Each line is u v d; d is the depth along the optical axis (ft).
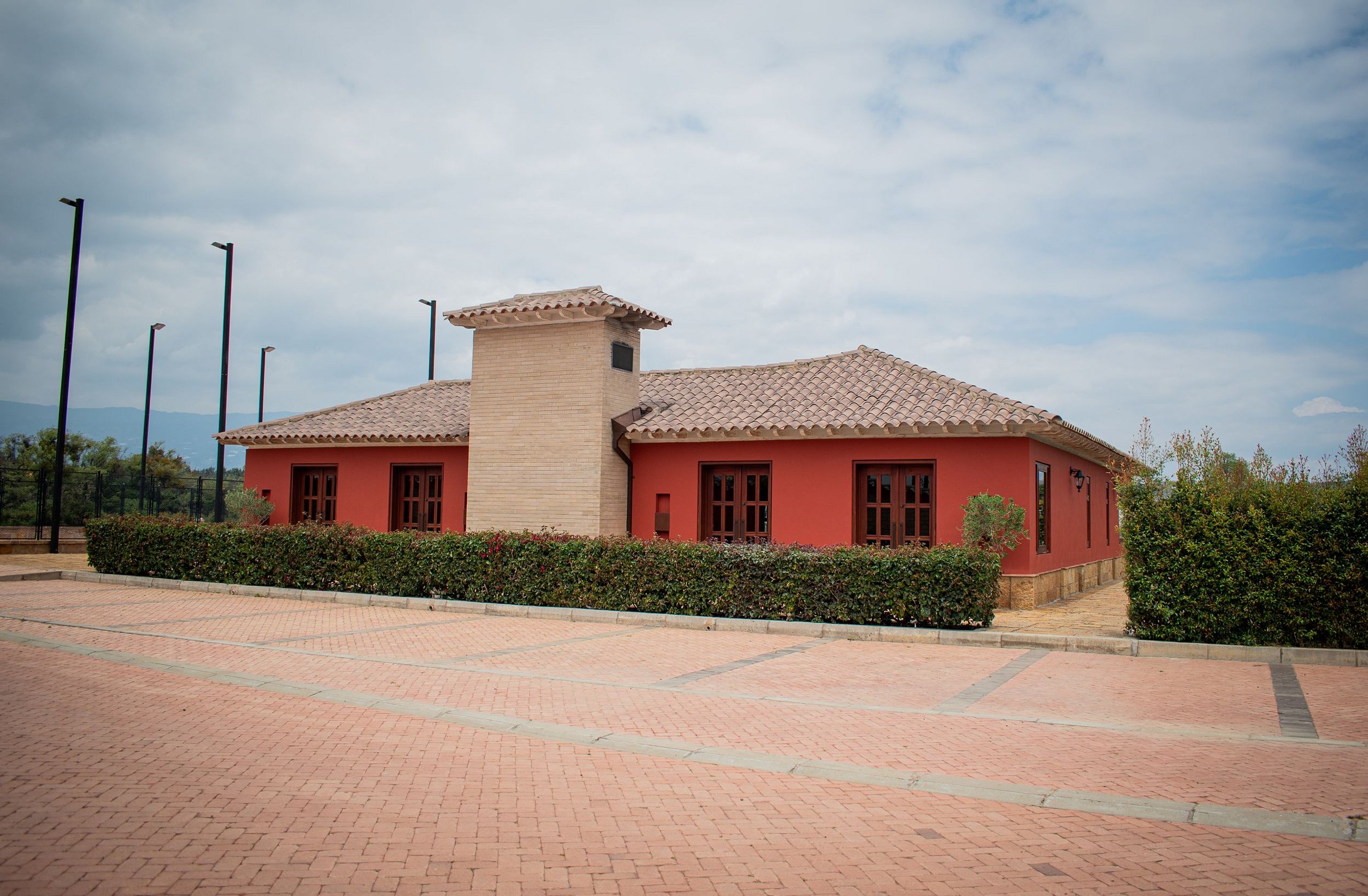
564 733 22.00
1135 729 22.65
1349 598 31.83
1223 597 33.32
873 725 23.06
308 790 17.54
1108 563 72.33
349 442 63.67
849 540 50.14
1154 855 14.84
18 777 17.79
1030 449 47.14
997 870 14.20
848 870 14.15
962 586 37.09
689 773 19.10
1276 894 13.38
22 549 74.33
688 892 13.26
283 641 35.17
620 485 55.98
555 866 14.11
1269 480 34.19
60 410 75.36
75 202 75.51
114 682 27.04
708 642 36.11
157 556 55.93
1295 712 24.49
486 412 57.88
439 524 62.85
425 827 15.70
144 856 14.03
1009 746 21.13
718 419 53.42
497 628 39.55
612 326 55.57
